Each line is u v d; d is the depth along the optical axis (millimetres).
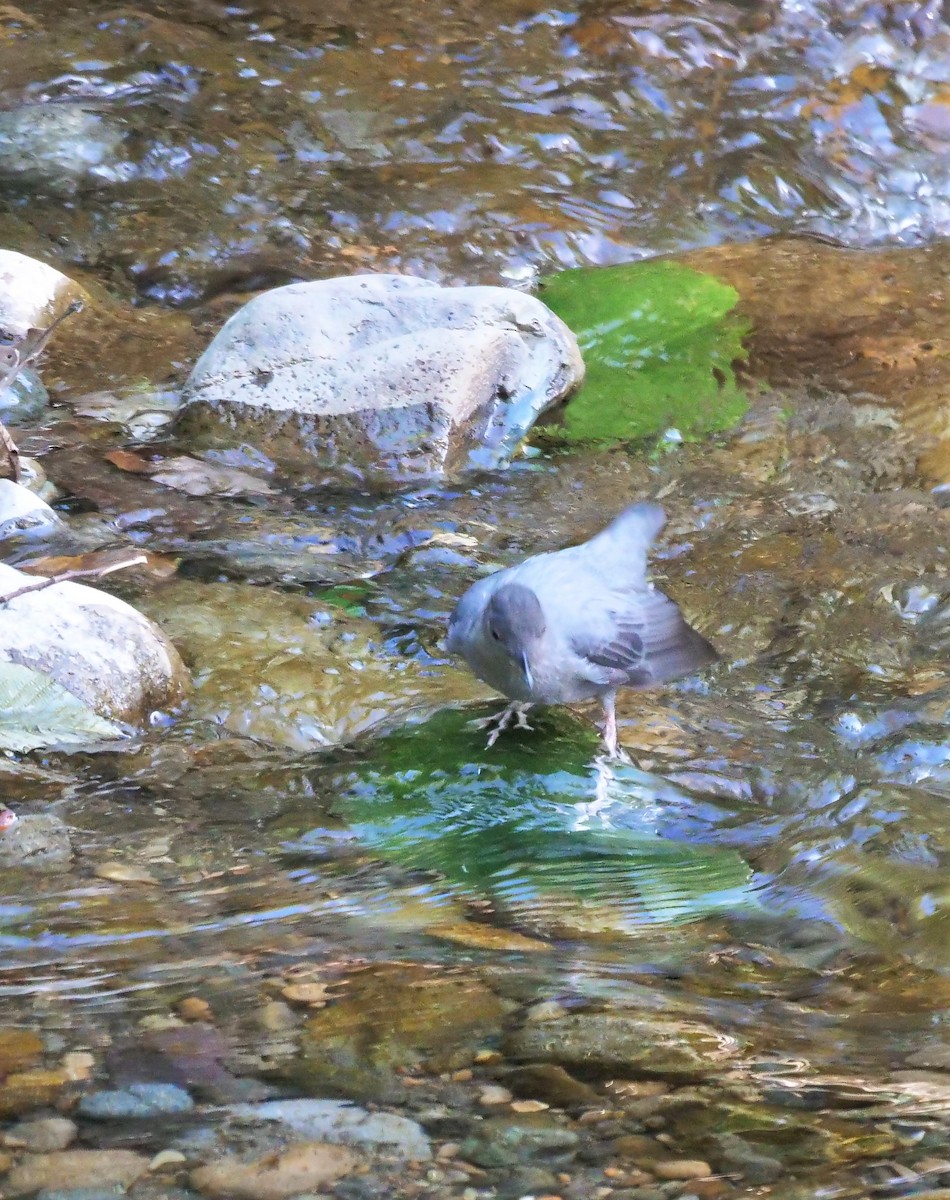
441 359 12742
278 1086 5625
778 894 7285
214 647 9555
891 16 21094
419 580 10805
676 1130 5406
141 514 11359
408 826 7848
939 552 11461
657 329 15102
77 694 8555
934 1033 6066
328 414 12523
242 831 7742
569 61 20219
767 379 14305
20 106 17828
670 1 21078
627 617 8453
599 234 17500
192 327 14844
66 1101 5496
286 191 17297
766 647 10203
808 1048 5957
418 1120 5449
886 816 7977
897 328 15375
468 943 6742
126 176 17172
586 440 13164
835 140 19609
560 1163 5223
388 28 20406
